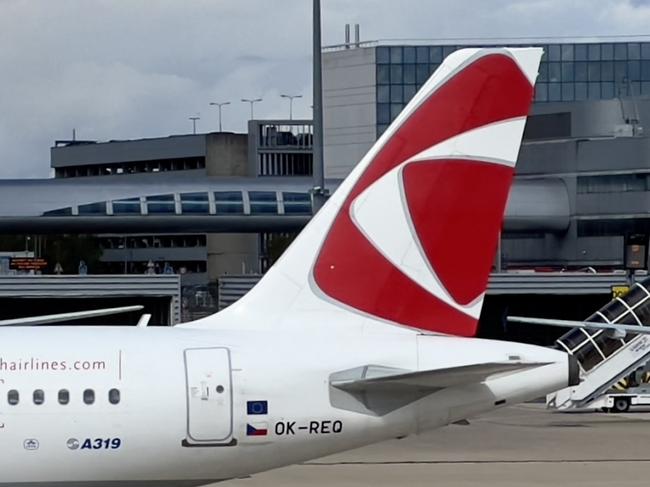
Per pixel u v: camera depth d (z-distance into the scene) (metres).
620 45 186.25
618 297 82.62
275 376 33.56
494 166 35.06
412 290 35.00
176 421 33.00
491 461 56.03
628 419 78.56
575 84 186.50
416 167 34.91
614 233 139.75
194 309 133.50
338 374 33.88
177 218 117.50
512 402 34.47
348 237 34.97
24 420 32.38
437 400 34.19
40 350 33.00
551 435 67.62
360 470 52.59
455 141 34.91
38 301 109.38
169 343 33.69
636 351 80.75
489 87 34.91
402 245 34.94
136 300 106.38
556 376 34.59
